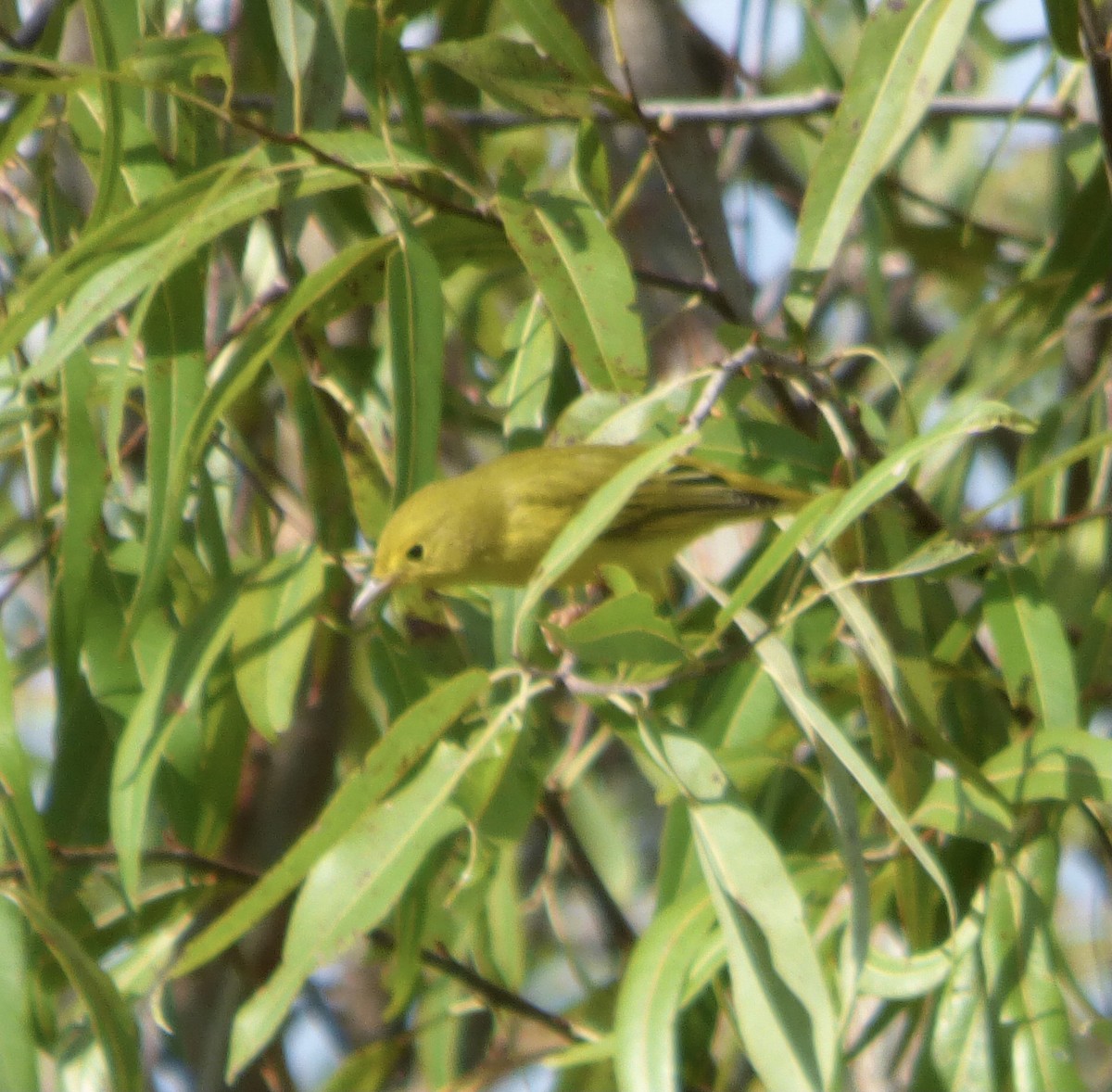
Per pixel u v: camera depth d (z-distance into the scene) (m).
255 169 9.48
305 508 11.26
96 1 8.98
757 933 7.46
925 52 9.23
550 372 10.69
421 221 10.64
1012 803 8.73
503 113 12.44
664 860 8.89
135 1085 8.23
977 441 12.02
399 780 8.19
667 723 7.98
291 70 9.39
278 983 7.71
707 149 11.73
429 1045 10.73
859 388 14.42
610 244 9.23
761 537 11.18
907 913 8.88
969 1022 8.62
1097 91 9.82
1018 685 9.23
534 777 8.52
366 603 10.62
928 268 14.12
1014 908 8.75
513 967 10.66
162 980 9.25
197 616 9.11
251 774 12.55
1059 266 11.84
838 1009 8.16
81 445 9.06
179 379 8.77
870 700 8.97
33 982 9.24
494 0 12.94
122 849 8.30
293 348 10.69
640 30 12.59
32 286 8.60
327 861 7.91
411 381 8.72
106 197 9.14
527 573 10.92
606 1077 10.60
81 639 8.94
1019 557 10.95
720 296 10.49
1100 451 11.04
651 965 7.77
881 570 9.16
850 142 9.32
